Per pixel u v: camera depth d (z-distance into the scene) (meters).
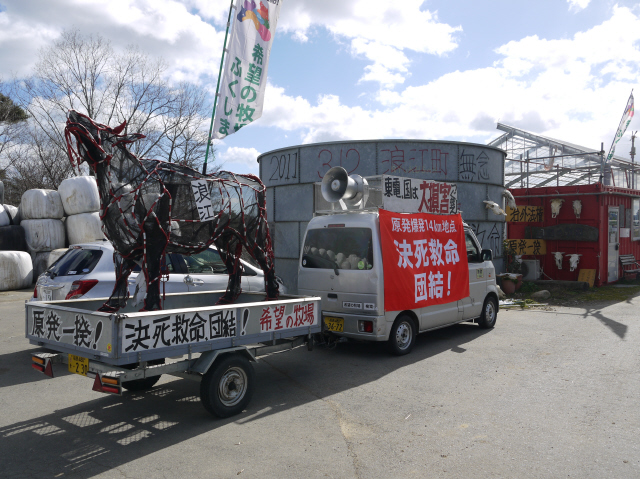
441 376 5.89
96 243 6.96
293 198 11.95
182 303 6.05
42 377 5.85
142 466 3.58
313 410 4.78
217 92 7.35
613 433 4.14
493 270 8.95
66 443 4.00
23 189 25.38
